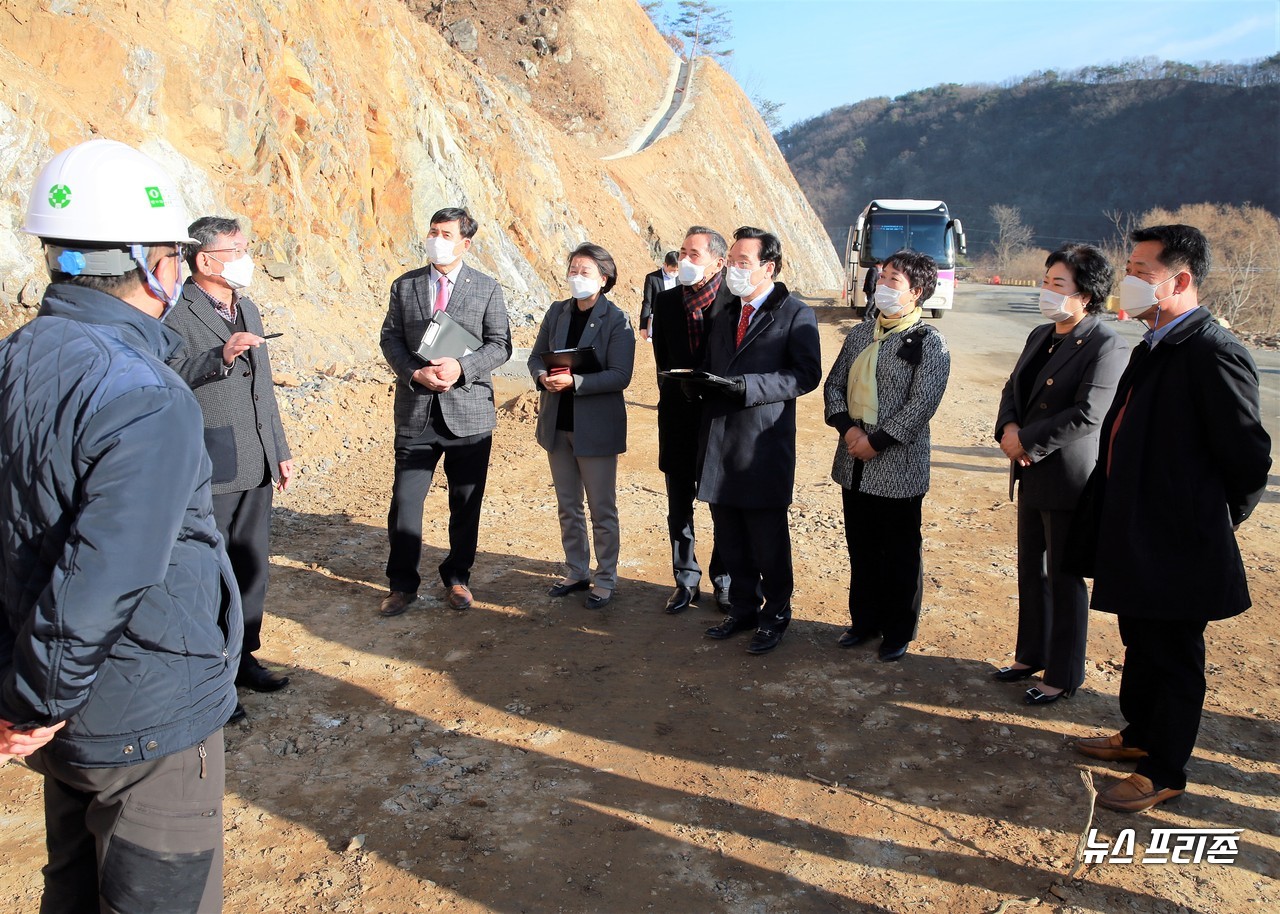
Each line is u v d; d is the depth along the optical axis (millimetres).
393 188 16609
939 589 5633
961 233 23125
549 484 8086
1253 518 7168
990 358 16875
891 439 4324
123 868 2104
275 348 10680
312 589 5602
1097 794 3492
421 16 46406
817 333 4703
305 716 4133
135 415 1935
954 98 148875
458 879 3062
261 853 3189
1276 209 103750
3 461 1973
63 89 10250
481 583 5770
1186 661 3393
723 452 4680
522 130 25109
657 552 6387
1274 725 4012
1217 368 3193
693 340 5129
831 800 3512
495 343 5277
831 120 161125
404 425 5164
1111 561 3402
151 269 2150
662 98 52469
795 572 5988
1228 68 130375
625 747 3895
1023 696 4305
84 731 2014
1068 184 123500
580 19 48812
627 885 3043
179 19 11719
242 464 4168
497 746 3904
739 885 3045
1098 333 3904
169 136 11320
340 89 15234
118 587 1859
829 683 4445
